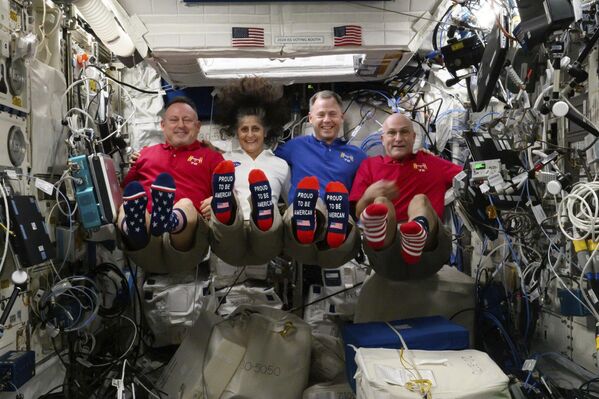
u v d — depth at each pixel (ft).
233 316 9.83
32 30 9.41
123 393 8.59
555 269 9.17
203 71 12.42
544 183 8.57
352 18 9.41
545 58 9.02
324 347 10.15
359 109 14.37
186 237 8.56
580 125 7.89
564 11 6.97
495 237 9.59
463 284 10.57
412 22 9.53
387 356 7.15
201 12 9.18
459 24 9.96
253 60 12.40
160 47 9.52
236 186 9.62
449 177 10.05
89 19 9.48
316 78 13.12
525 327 10.77
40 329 9.25
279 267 13.23
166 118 9.77
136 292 12.23
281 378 8.68
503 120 10.02
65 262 9.94
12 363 7.55
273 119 10.89
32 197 8.29
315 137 10.67
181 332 12.39
